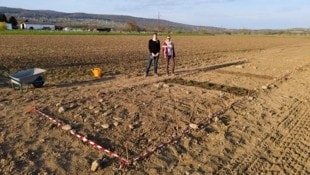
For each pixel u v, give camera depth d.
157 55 16.19
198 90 13.33
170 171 6.88
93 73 16.17
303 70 19.83
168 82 14.91
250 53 33.81
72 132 8.20
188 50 34.81
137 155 7.38
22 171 6.52
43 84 13.49
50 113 9.45
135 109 10.24
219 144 8.21
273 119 10.31
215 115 10.09
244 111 10.77
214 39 65.38
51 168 6.70
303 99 12.87
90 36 57.72
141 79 15.45
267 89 14.05
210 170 7.02
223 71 18.67
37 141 7.73
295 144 8.59
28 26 117.00
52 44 35.56
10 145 7.45
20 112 9.50
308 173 7.17
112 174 6.61
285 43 58.22
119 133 8.41
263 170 7.20
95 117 9.35
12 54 23.80
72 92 12.27
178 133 8.60
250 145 8.34
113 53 27.84
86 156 7.22
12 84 12.69
